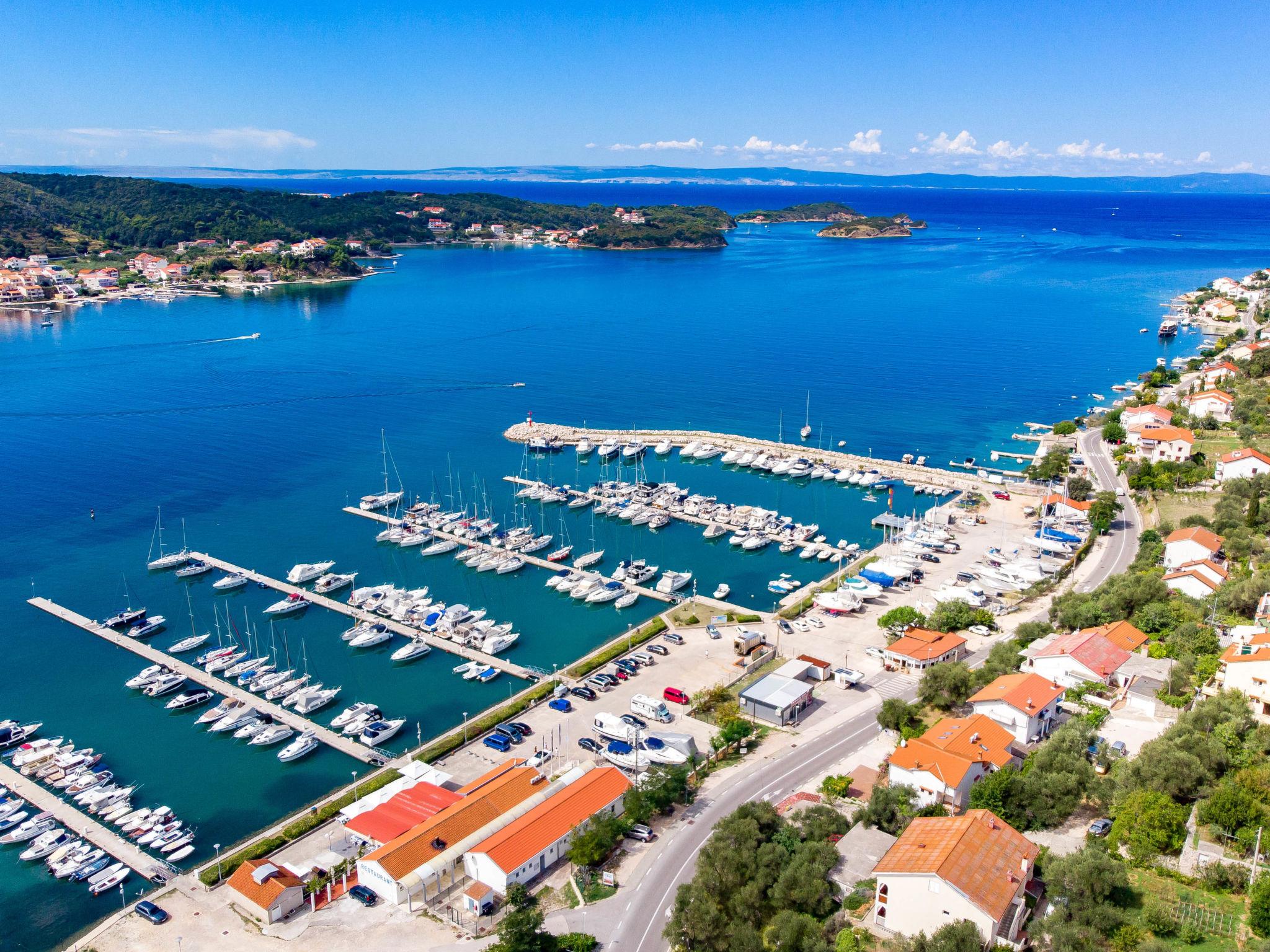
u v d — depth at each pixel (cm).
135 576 17950
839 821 9538
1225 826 8894
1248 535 16962
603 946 8356
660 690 13425
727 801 10556
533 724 12562
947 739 10481
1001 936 7650
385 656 15112
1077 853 8494
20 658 14875
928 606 16162
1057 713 11794
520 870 9188
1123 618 14450
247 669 14450
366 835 9831
